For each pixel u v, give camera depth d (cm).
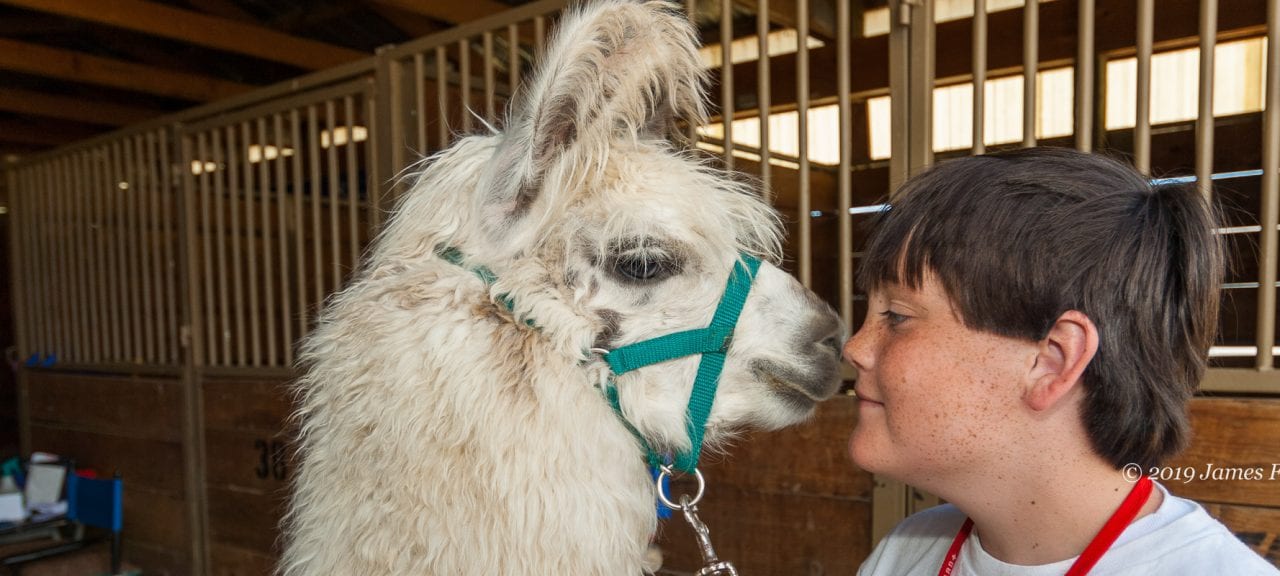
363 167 541
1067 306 86
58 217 540
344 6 520
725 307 162
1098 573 89
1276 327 306
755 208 185
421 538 139
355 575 143
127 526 462
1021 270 88
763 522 249
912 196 101
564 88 150
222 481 404
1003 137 440
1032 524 96
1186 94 371
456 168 166
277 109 389
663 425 159
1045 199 90
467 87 310
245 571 394
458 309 150
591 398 153
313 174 375
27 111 529
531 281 153
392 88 338
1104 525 92
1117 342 86
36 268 560
